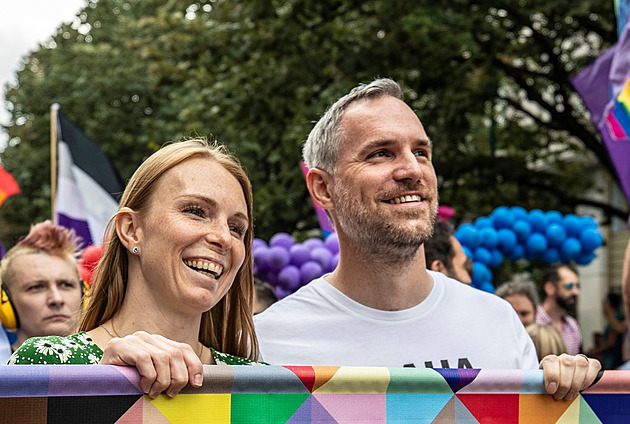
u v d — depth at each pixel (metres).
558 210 13.23
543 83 13.50
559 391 2.17
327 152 2.79
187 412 1.82
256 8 11.05
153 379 1.76
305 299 2.84
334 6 11.12
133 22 17.55
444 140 12.09
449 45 10.48
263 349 2.75
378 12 10.85
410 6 10.48
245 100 11.38
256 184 12.27
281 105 11.41
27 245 3.76
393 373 2.02
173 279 2.07
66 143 6.06
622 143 5.48
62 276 3.70
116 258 2.18
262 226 11.95
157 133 13.94
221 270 2.12
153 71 12.59
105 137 16.70
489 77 12.17
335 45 11.01
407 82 11.74
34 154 18.05
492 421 2.12
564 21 11.66
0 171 4.77
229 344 2.38
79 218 6.01
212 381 1.85
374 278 2.74
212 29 11.40
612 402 2.23
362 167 2.68
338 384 1.97
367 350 2.73
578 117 12.79
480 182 12.86
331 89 11.09
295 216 11.94
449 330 2.76
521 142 14.12
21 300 3.65
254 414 1.89
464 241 6.38
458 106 12.13
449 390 2.08
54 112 6.10
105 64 17.38
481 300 2.86
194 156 2.17
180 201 2.10
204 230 2.09
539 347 4.80
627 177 5.48
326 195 2.85
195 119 12.57
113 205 6.12
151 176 2.13
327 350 2.73
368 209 2.65
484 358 2.75
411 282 2.76
